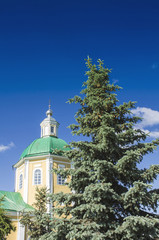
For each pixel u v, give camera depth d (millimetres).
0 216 17625
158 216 12625
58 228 11812
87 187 11875
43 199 19828
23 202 26406
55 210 13266
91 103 14109
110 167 12375
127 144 14500
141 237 10930
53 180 27109
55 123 33031
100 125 14672
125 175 12680
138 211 12156
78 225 11562
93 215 11914
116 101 14734
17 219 23234
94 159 13625
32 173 27781
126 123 14055
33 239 16438
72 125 15062
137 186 10977
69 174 13922
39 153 28219
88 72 15461
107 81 15477
